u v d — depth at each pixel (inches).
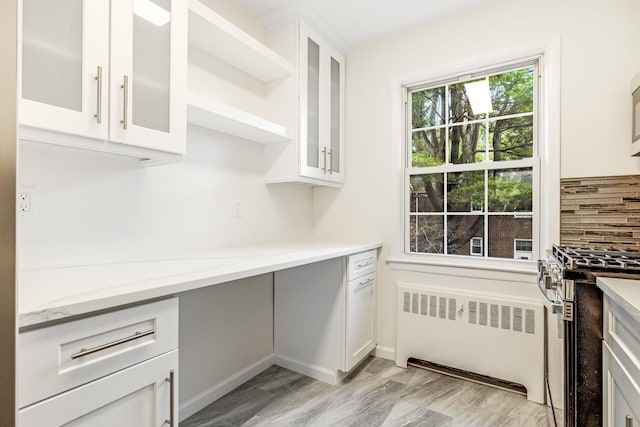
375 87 97.8
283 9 83.0
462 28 84.6
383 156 96.3
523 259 79.3
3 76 22.6
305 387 78.8
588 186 69.3
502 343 76.8
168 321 38.4
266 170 88.6
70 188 50.7
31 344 27.0
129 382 34.3
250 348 84.4
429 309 86.4
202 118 64.9
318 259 65.2
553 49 73.0
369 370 87.4
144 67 47.4
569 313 46.7
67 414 29.3
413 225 94.7
